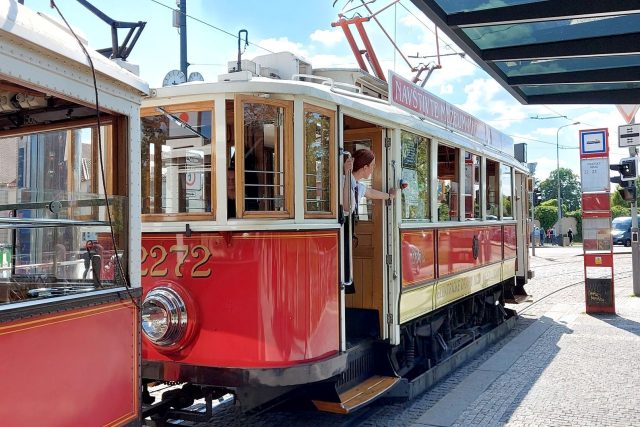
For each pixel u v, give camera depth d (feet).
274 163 14.44
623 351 26.23
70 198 9.81
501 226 31.12
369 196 17.72
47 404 8.72
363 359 18.10
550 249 125.29
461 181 24.68
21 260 9.66
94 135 11.38
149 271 15.03
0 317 8.00
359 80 20.12
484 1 18.58
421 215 20.75
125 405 10.32
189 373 14.21
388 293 18.49
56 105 10.62
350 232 16.31
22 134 11.66
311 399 15.74
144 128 15.33
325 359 14.60
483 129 28.55
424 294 20.72
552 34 21.08
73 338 9.23
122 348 10.31
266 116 14.42
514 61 23.44
